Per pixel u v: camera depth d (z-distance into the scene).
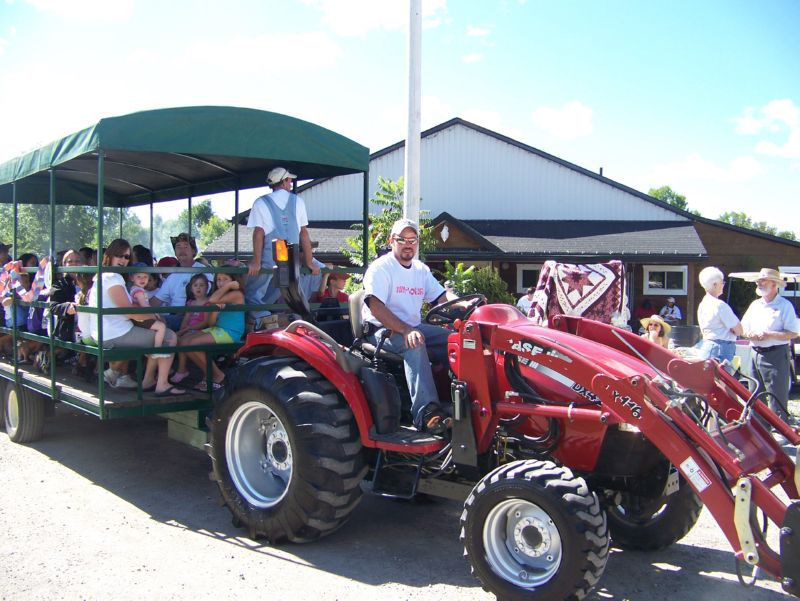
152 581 3.79
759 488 3.11
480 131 23.62
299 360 4.60
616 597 3.68
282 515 4.25
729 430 3.54
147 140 4.95
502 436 3.97
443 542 4.45
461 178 23.75
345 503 4.22
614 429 3.70
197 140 5.16
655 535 4.21
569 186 23.50
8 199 8.83
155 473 5.94
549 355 3.68
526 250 19.58
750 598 3.68
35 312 6.73
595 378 3.50
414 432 4.19
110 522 4.74
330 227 22.09
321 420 4.16
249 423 4.71
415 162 8.21
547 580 3.32
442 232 19.38
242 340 5.68
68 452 6.60
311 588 3.73
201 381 5.95
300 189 23.17
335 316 5.70
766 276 6.75
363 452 4.33
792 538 2.97
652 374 3.64
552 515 3.28
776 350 6.77
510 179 23.64
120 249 5.30
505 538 3.57
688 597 3.69
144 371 6.00
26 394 6.84
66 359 7.50
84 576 3.85
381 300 4.40
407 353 4.25
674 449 3.30
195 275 5.66
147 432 7.44
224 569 3.97
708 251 22.70
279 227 5.88
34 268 6.66
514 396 3.94
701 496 3.23
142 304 5.59
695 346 8.47
